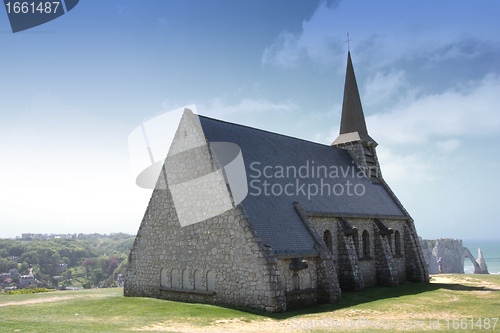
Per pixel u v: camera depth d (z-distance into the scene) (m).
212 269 23.67
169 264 26.27
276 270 21.61
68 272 100.69
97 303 23.75
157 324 18.09
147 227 28.27
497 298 28.50
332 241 30.27
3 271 91.25
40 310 21.55
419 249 40.69
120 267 105.12
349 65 48.25
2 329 15.65
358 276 30.14
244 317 19.69
